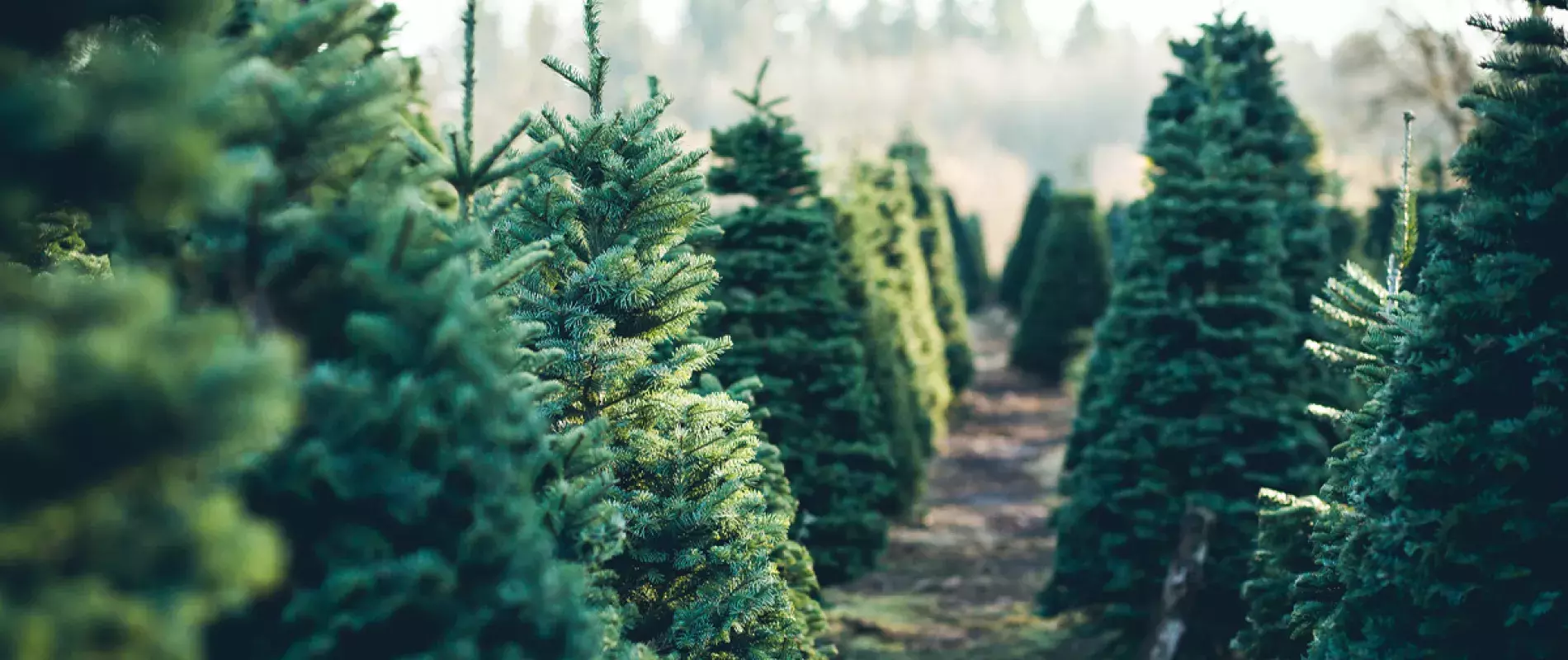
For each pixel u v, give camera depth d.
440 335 3.38
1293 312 12.25
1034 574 15.59
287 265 3.35
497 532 3.50
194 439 2.40
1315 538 6.33
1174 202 11.90
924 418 20.16
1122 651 11.97
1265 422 11.48
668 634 5.70
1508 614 5.31
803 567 7.91
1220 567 11.11
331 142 3.39
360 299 3.44
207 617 2.72
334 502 3.33
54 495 2.40
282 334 3.43
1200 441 11.35
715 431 5.96
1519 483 5.31
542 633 3.58
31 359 2.17
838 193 19.31
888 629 12.90
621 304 5.66
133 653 2.33
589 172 6.00
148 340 2.41
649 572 5.74
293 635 3.26
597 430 4.95
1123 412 12.02
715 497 5.71
